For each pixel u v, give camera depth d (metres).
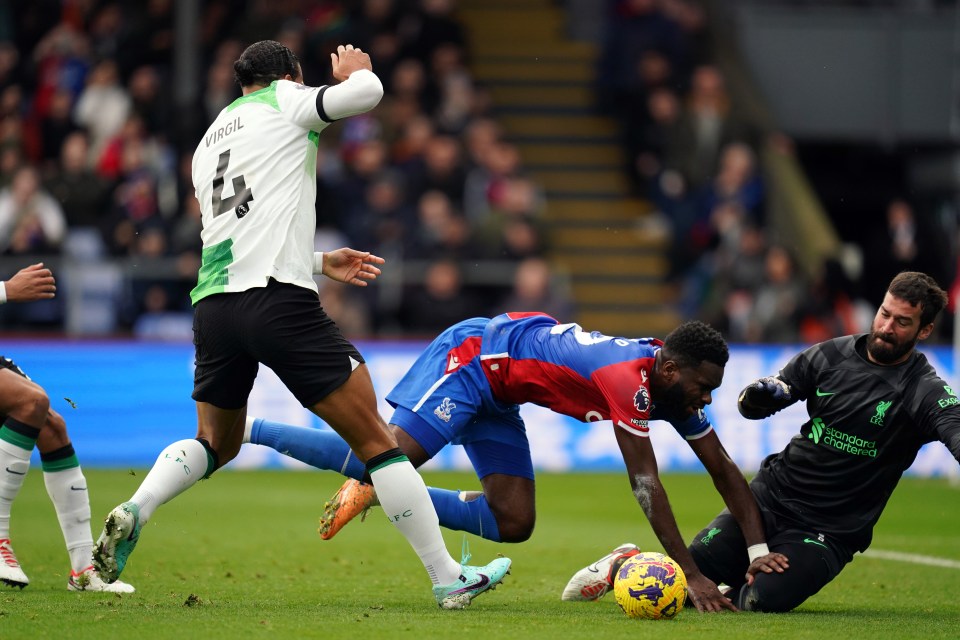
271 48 20.02
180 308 52.19
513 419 22.31
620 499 42.53
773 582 20.16
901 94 68.12
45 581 22.80
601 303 63.03
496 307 53.47
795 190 62.56
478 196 56.91
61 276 51.28
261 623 17.58
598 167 67.88
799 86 68.19
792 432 51.94
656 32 63.84
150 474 19.39
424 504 19.42
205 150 19.58
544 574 26.41
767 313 54.50
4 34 63.62
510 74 71.44
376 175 56.19
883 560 29.45
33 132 58.75
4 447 20.61
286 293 18.64
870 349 20.55
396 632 17.12
